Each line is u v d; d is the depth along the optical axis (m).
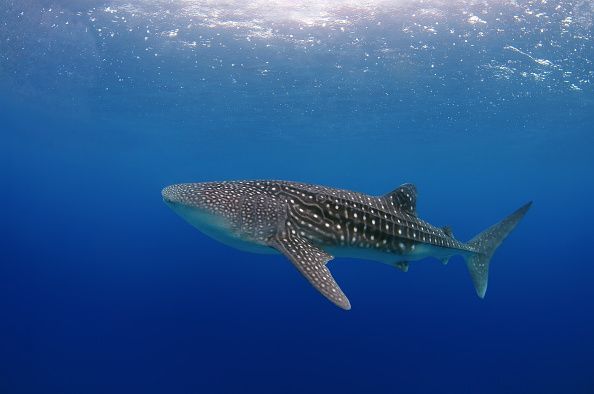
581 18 11.48
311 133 28.50
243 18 12.66
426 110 21.61
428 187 62.62
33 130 34.16
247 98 20.73
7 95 23.97
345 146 33.06
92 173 64.56
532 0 10.83
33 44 15.58
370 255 6.46
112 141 36.31
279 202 5.70
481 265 8.47
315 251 5.48
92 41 14.67
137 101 22.27
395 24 12.59
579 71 15.41
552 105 19.92
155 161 47.78
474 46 13.77
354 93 19.33
